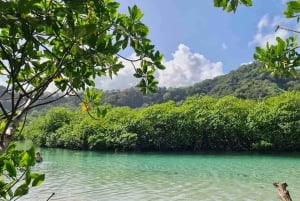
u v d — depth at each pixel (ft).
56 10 7.34
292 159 173.78
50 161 174.19
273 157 186.91
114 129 258.16
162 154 219.61
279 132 221.25
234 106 239.50
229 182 102.12
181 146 249.34
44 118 321.11
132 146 247.91
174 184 100.07
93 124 263.29
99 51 8.68
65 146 283.38
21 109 8.02
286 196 15.66
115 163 163.43
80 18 9.96
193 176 115.96
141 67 10.47
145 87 10.77
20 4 6.30
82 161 174.60
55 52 9.73
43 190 90.07
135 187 95.96
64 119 317.42
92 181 106.93
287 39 12.58
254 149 230.68
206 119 239.91
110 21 9.62
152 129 249.55
